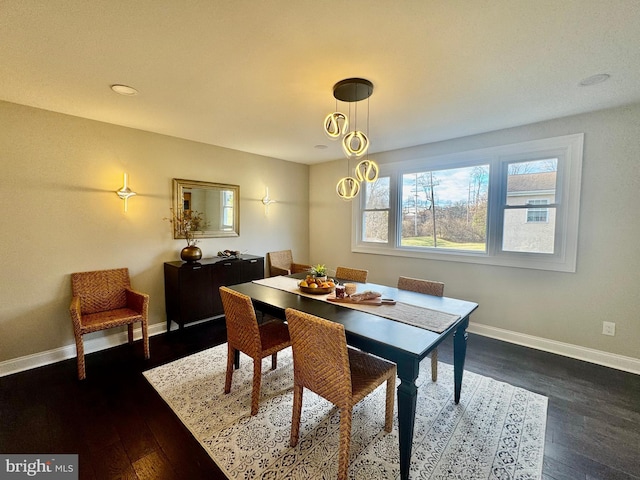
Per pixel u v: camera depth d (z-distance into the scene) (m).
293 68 1.94
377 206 4.40
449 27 1.52
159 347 3.09
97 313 2.91
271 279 3.03
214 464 1.63
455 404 2.14
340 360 1.47
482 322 3.42
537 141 2.96
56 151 2.75
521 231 3.14
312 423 1.95
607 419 1.97
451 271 3.64
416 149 3.89
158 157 3.42
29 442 1.78
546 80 2.08
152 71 1.98
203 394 2.26
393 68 1.93
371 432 1.88
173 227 3.57
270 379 2.48
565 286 2.88
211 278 3.53
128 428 1.90
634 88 2.21
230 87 2.21
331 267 4.99
